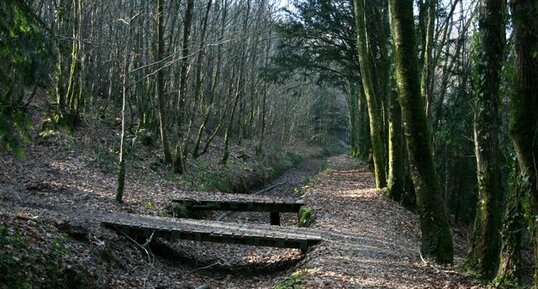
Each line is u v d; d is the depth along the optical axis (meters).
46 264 7.19
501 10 7.86
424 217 9.67
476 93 8.25
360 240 11.38
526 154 6.03
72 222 9.85
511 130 6.09
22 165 14.75
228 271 11.12
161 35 18.61
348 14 22.89
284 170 35.12
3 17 5.78
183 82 21.16
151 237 10.61
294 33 24.42
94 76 24.09
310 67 25.17
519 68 5.92
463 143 20.19
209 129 33.97
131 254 10.25
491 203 8.34
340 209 15.15
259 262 11.87
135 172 18.06
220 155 26.88
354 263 9.42
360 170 29.12
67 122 8.79
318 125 64.81
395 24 9.39
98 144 18.80
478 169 8.47
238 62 30.52
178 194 16.23
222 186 21.45
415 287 8.05
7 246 6.93
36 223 8.68
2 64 6.25
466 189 22.39
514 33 5.93
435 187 9.59
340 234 11.84
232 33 28.50
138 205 13.78
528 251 12.74
